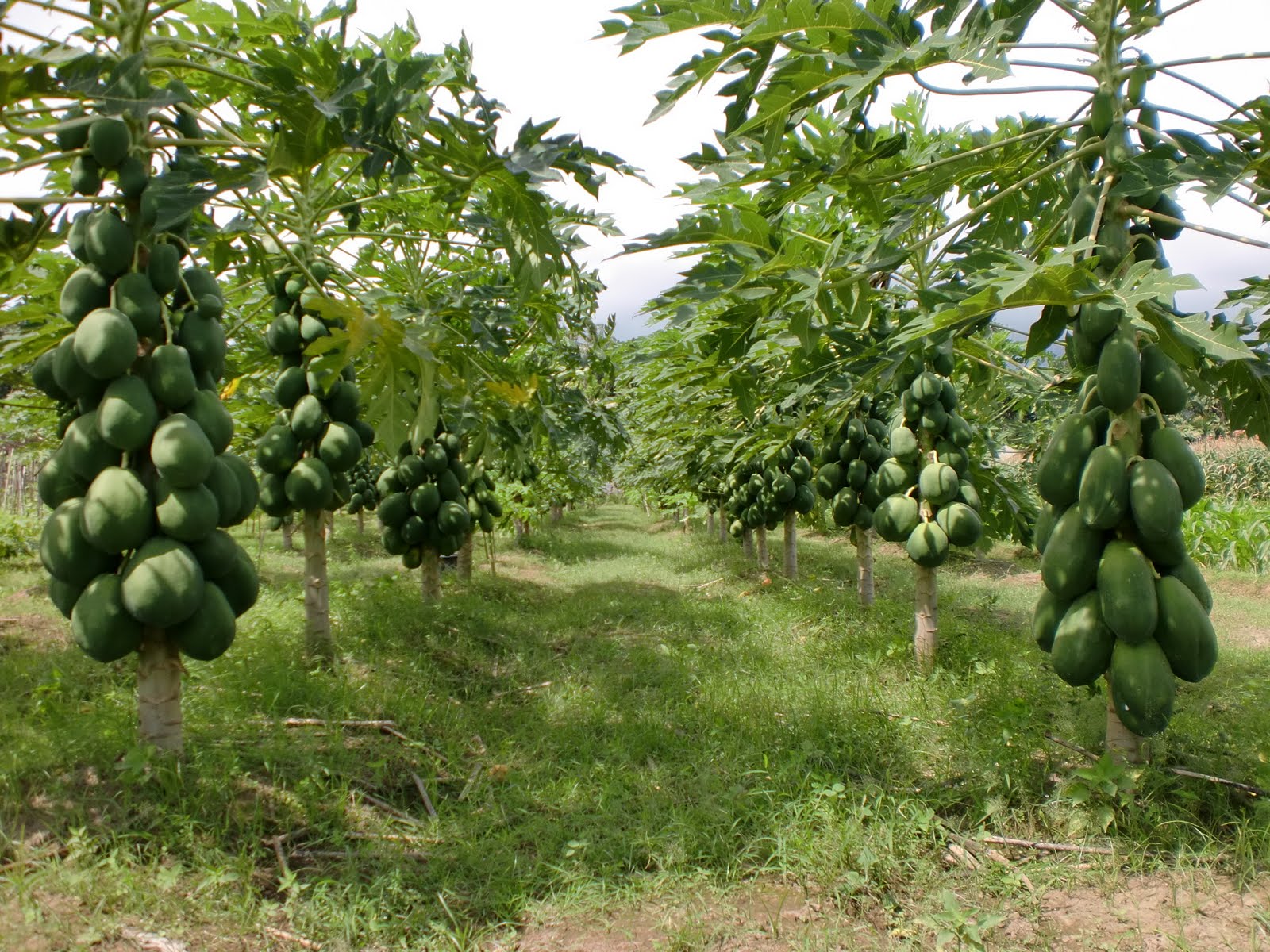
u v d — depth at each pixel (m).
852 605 10.04
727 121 3.86
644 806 4.52
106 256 3.77
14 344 5.09
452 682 7.12
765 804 4.52
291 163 4.08
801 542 19.69
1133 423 3.98
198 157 3.77
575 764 5.18
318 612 6.80
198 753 4.25
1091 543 4.06
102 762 4.17
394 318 4.42
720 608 10.37
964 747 4.96
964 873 3.90
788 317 5.24
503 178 4.25
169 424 3.80
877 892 3.77
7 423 9.41
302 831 4.06
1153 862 3.83
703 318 5.59
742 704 6.13
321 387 6.08
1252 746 4.71
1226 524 14.02
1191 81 3.78
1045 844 4.00
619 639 8.86
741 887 3.88
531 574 14.84
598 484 19.41
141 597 3.71
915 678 6.66
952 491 6.75
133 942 3.11
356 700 5.93
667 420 10.99
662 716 6.05
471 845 4.10
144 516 3.77
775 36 3.39
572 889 3.82
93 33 4.40
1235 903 3.55
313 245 6.23
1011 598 11.28
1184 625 3.83
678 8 3.42
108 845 3.60
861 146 3.88
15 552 12.58
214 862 3.62
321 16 5.84
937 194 4.37
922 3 3.41
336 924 3.41
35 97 3.55
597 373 10.34
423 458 9.27
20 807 3.78
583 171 4.17
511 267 4.88
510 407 7.28
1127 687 3.87
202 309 4.07
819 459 9.19
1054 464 4.18
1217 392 4.62
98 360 3.62
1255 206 3.68
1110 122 3.89
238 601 4.38
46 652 6.45
